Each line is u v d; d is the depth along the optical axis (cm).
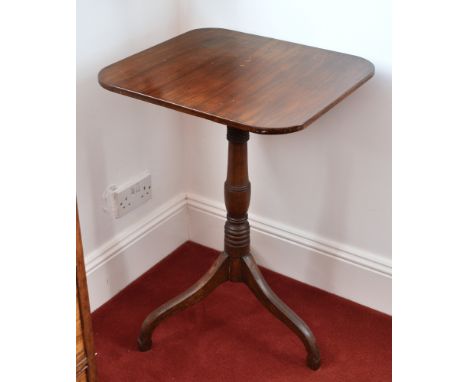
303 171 196
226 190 176
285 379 179
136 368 182
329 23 172
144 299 205
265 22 182
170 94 147
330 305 203
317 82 154
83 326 143
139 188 204
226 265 186
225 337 191
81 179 185
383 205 188
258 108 142
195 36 178
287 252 211
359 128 181
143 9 184
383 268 195
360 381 178
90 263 195
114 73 157
